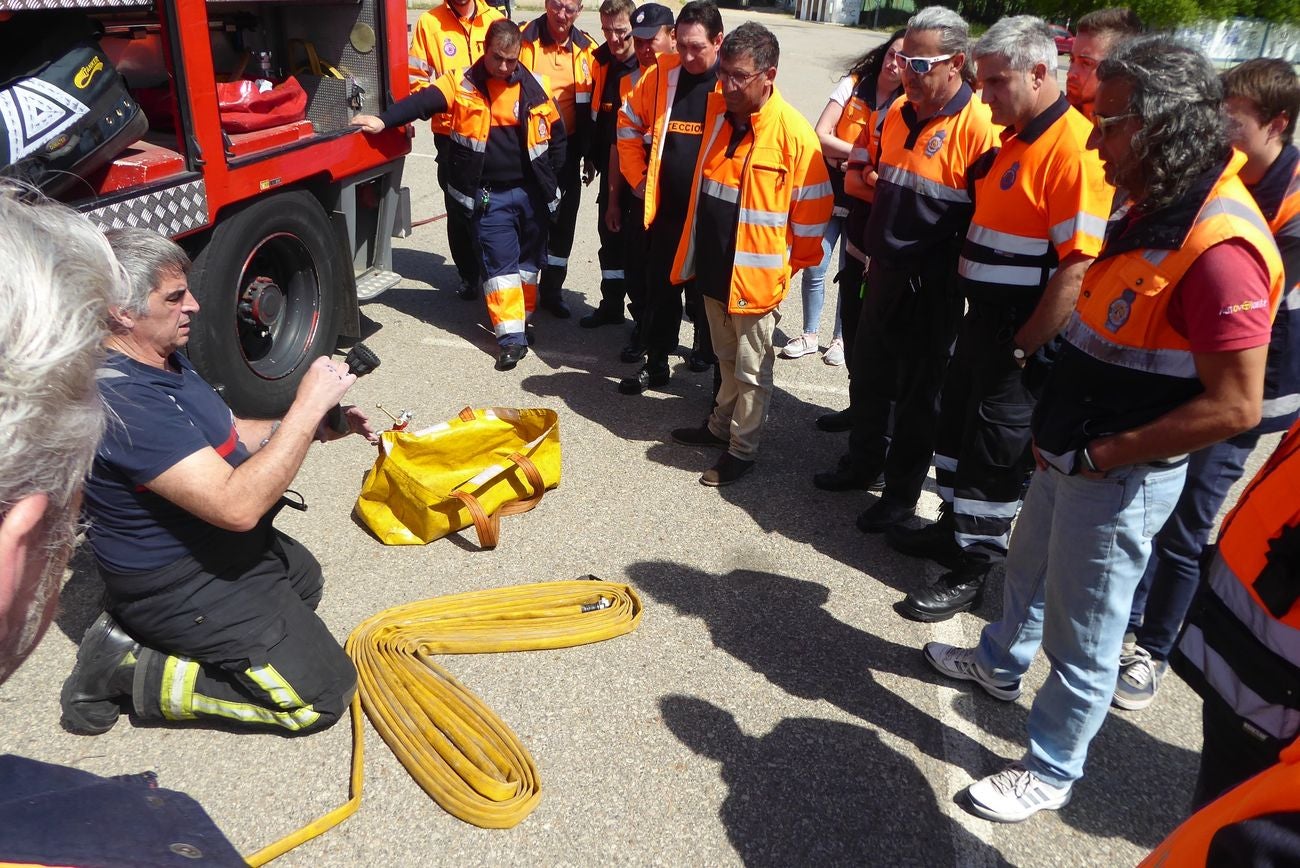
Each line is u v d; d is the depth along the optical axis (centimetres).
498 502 382
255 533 256
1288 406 277
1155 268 191
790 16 3488
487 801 240
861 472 412
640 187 470
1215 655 175
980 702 296
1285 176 268
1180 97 180
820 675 303
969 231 305
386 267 538
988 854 241
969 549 326
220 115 390
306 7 489
